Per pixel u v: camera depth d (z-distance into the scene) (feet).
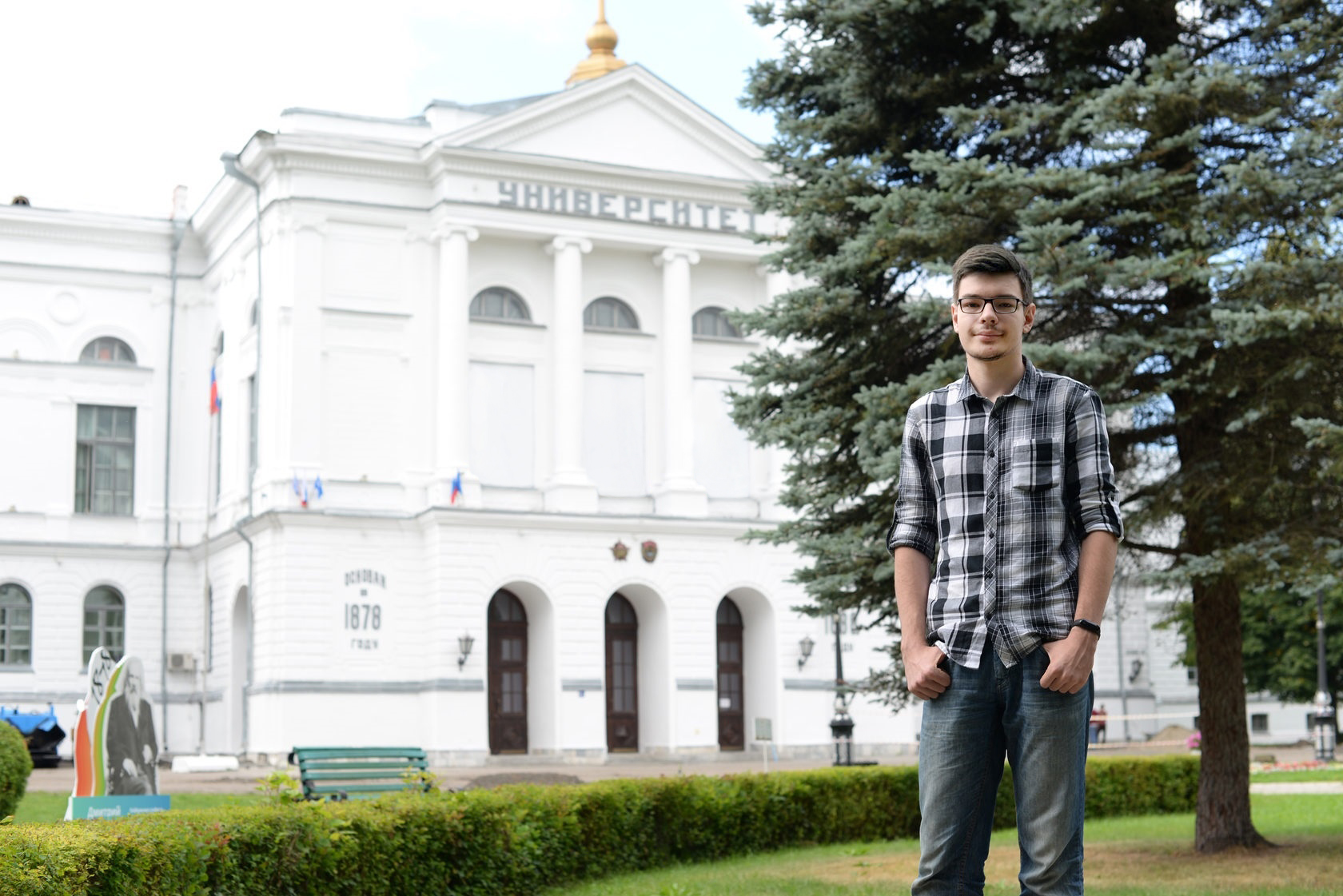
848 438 48.49
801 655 140.46
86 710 35.42
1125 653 166.61
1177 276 41.29
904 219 44.42
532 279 139.54
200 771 118.73
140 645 148.15
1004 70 46.42
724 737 142.41
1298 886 37.42
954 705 15.85
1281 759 127.95
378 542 130.93
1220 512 43.93
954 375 42.45
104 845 23.27
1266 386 41.52
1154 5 44.47
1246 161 40.93
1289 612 136.26
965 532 16.11
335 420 132.26
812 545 47.80
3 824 24.23
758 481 145.18
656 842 47.55
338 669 127.85
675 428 140.67
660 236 141.59
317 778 46.62
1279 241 43.80
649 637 139.54
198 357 154.51
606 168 138.82
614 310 143.43
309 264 132.67
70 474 148.25
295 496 128.98
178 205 159.94
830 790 54.75
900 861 46.55
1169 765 68.18
